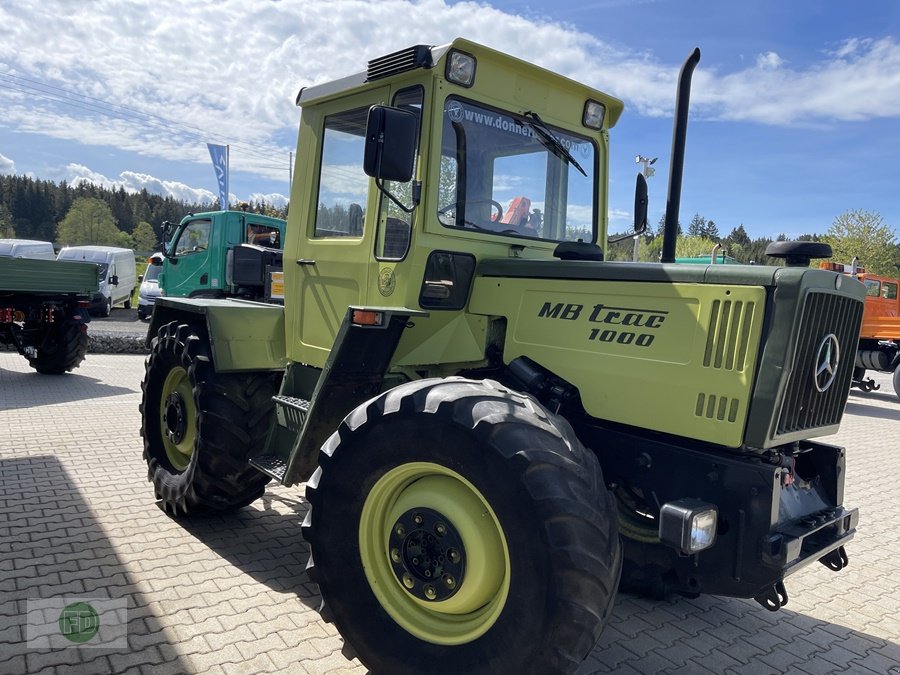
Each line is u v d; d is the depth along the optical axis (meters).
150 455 4.62
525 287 3.17
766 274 2.52
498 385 2.59
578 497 2.24
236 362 3.95
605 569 2.22
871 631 3.45
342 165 3.67
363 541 2.69
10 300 9.22
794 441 2.79
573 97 3.79
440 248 3.23
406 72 3.21
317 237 3.83
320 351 3.77
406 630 2.58
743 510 2.56
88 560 3.68
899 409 11.86
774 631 3.39
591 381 2.88
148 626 3.03
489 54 3.29
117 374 10.33
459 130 3.28
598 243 4.04
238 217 12.08
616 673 2.92
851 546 4.71
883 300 13.09
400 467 2.57
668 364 2.69
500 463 2.28
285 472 3.35
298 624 3.12
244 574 3.61
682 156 3.40
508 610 2.28
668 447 2.74
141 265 43.62
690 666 3.01
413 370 3.44
